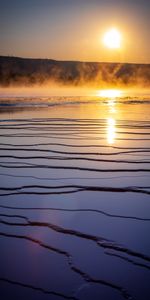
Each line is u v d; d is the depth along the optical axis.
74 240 2.38
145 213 2.80
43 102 15.08
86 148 5.14
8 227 2.58
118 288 1.89
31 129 7.07
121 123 8.02
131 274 2.01
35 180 3.63
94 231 2.50
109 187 3.40
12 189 3.36
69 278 1.98
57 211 2.85
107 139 5.87
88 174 3.82
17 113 10.24
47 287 1.92
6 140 5.82
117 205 2.96
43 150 5.02
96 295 1.85
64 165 4.20
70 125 7.63
